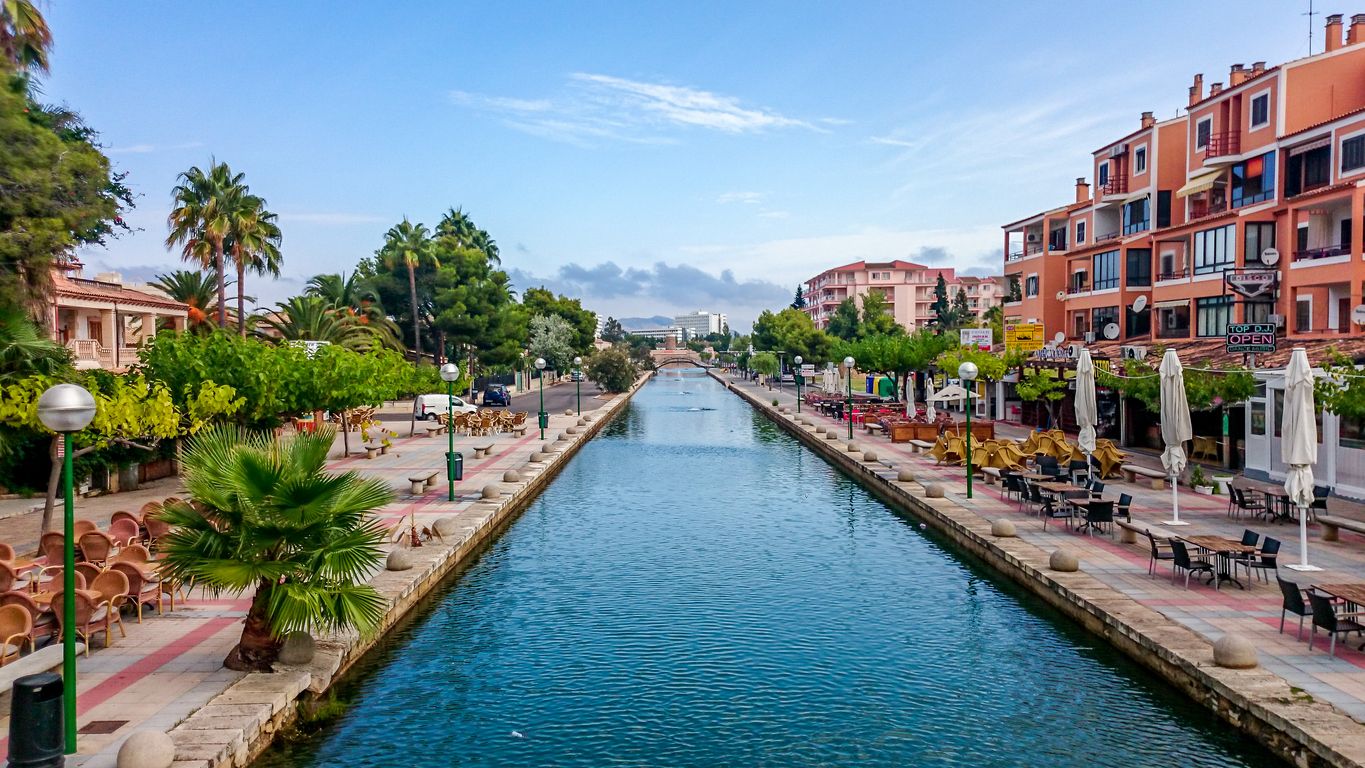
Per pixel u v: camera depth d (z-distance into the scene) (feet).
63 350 66.23
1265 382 86.53
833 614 51.75
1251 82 122.72
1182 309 134.31
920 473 98.58
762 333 392.06
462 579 59.88
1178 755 33.19
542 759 33.68
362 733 35.83
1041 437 107.45
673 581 59.21
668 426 187.42
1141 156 158.51
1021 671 42.11
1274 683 34.58
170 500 36.81
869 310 390.01
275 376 90.53
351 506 37.32
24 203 57.82
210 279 161.99
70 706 29.45
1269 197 119.03
